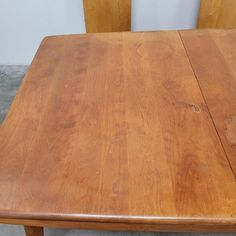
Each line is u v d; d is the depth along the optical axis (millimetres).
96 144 734
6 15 2227
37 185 634
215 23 1875
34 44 2418
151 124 787
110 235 1204
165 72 1006
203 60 1062
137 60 1085
